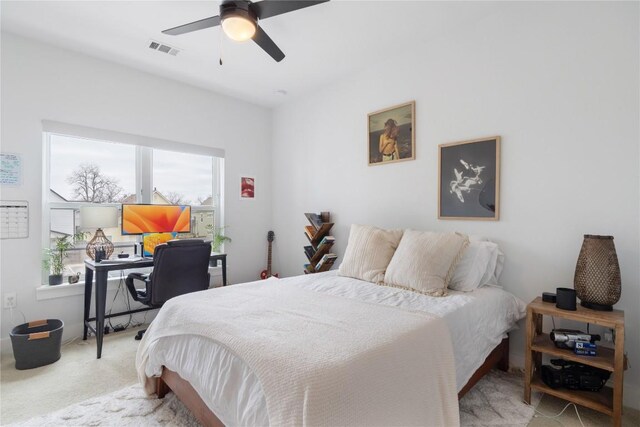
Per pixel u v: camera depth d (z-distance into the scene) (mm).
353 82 3256
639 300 1765
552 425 1596
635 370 1771
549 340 1874
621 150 1822
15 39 2484
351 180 3307
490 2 2178
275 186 4234
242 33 1809
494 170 2297
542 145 2100
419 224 2746
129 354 2426
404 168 2848
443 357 1378
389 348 1188
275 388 983
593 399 1630
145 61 2945
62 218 2803
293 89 3635
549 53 2066
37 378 2053
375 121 3061
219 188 3857
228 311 1582
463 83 2465
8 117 2457
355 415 980
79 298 2773
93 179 2967
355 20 2342
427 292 1980
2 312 2428
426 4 2178
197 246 2613
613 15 1845
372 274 2355
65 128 2699
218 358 1232
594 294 1710
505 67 2254
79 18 2283
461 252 2088
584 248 1786
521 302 2129
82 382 2006
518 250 2207
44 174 2705
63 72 2695
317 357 1065
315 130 3684
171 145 3344
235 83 3461
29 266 2541
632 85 1787
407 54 2807
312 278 2477
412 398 1179
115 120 2973
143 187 3227
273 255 4258
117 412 1685
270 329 1332
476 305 1794
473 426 1581
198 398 1391
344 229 3377
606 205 1869
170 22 2332
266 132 4219
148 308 2945
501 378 2057
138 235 3125
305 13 2248
